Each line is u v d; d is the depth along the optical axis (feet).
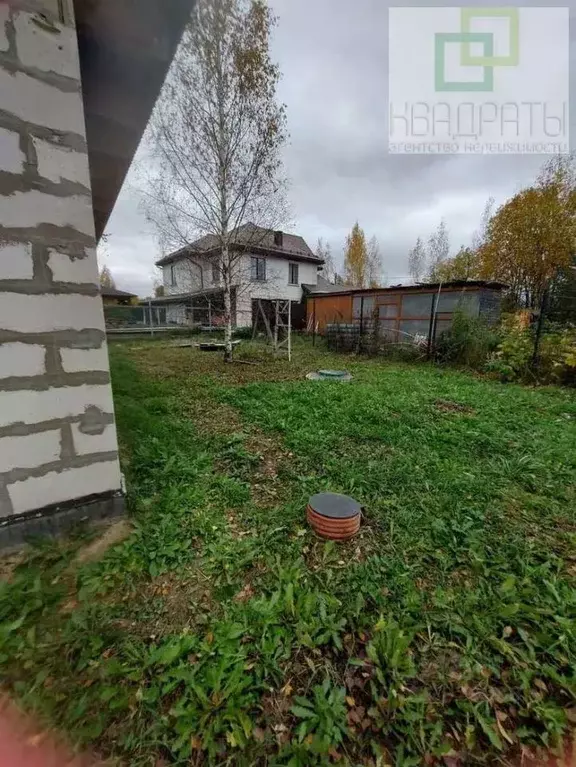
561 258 37.06
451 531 5.69
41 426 4.69
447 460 8.37
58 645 3.47
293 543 5.32
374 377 19.48
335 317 39.81
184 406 12.82
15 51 4.02
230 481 7.07
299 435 9.66
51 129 4.34
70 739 2.77
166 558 4.84
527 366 19.04
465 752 2.89
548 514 6.34
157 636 3.74
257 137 23.58
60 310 4.65
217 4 18.81
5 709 2.96
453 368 23.12
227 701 3.13
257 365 23.88
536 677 3.48
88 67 6.10
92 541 5.05
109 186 10.04
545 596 4.45
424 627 3.98
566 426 11.09
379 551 5.23
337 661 3.58
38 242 4.39
